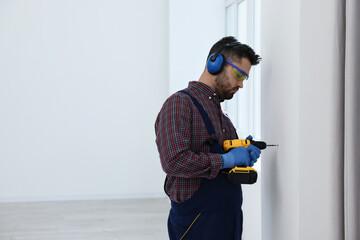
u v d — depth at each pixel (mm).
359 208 919
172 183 1463
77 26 4277
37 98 4277
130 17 4340
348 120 917
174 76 4066
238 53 1447
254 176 1355
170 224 1557
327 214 1164
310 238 1210
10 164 4293
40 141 4316
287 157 1365
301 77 1203
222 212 1438
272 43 1491
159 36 4387
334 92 975
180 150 1321
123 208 4070
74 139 4359
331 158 1006
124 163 4445
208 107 1462
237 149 1398
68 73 4301
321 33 1138
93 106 4355
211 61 1476
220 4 4031
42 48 4246
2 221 3639
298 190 1284
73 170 4379
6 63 4215
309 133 1190
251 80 2840
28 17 4211
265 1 1565
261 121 1648
